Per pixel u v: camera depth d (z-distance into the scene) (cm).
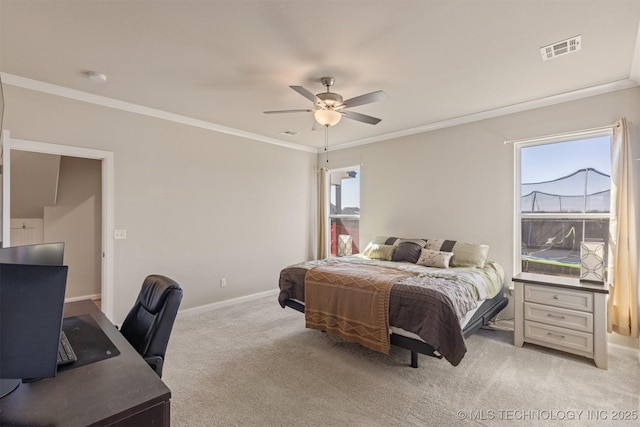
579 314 282
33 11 196
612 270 304
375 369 269
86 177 490
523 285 314
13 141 288
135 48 241
